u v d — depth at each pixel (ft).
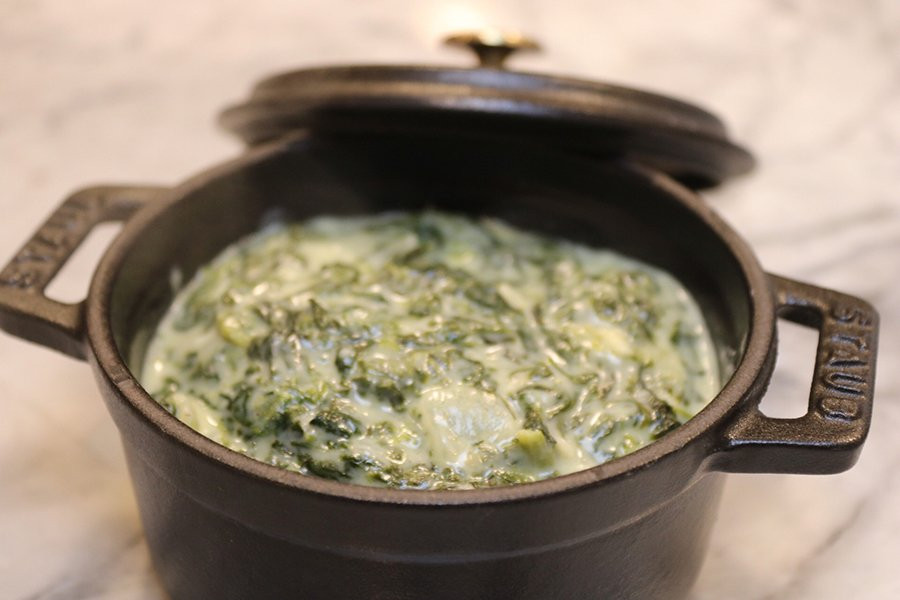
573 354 0.69
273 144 0.77
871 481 0.78
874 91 1.17
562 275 0.77
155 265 0.71
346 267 0.75
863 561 0.73
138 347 0.69
